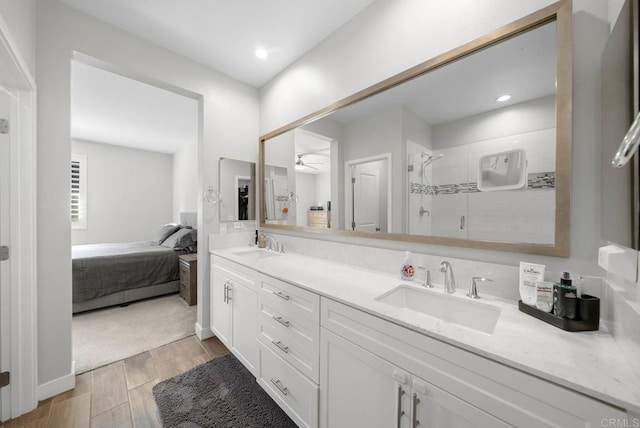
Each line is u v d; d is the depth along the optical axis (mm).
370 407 976
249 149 2600
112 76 2566
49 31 1542
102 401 1532
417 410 830
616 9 812
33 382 1453
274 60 2201
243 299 1793
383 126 1533
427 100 1340
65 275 1606
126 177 5344
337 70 1818
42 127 1515
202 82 2268
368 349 977
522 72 1053
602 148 844
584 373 594
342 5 1617
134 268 3217
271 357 1503
